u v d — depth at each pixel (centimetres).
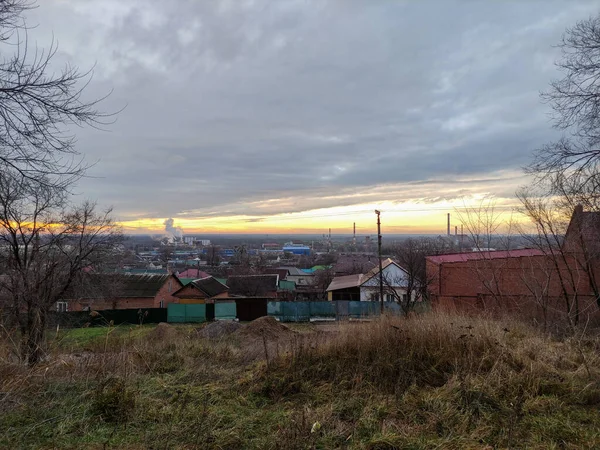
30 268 1245
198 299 3919
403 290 3212
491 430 353
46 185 504
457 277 1934
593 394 422
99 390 417
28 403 408
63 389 442
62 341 725
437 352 517
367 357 520
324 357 532
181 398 433
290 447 318
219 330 1789
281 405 426
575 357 538
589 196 1148
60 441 335
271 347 728
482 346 532
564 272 1555
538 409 394
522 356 514
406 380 464
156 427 360
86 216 1498
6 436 340
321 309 3055
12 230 1194
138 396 427
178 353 639
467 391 413
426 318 634
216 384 491
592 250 1252
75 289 1603
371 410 396
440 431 356
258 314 3234
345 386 465
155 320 3084
